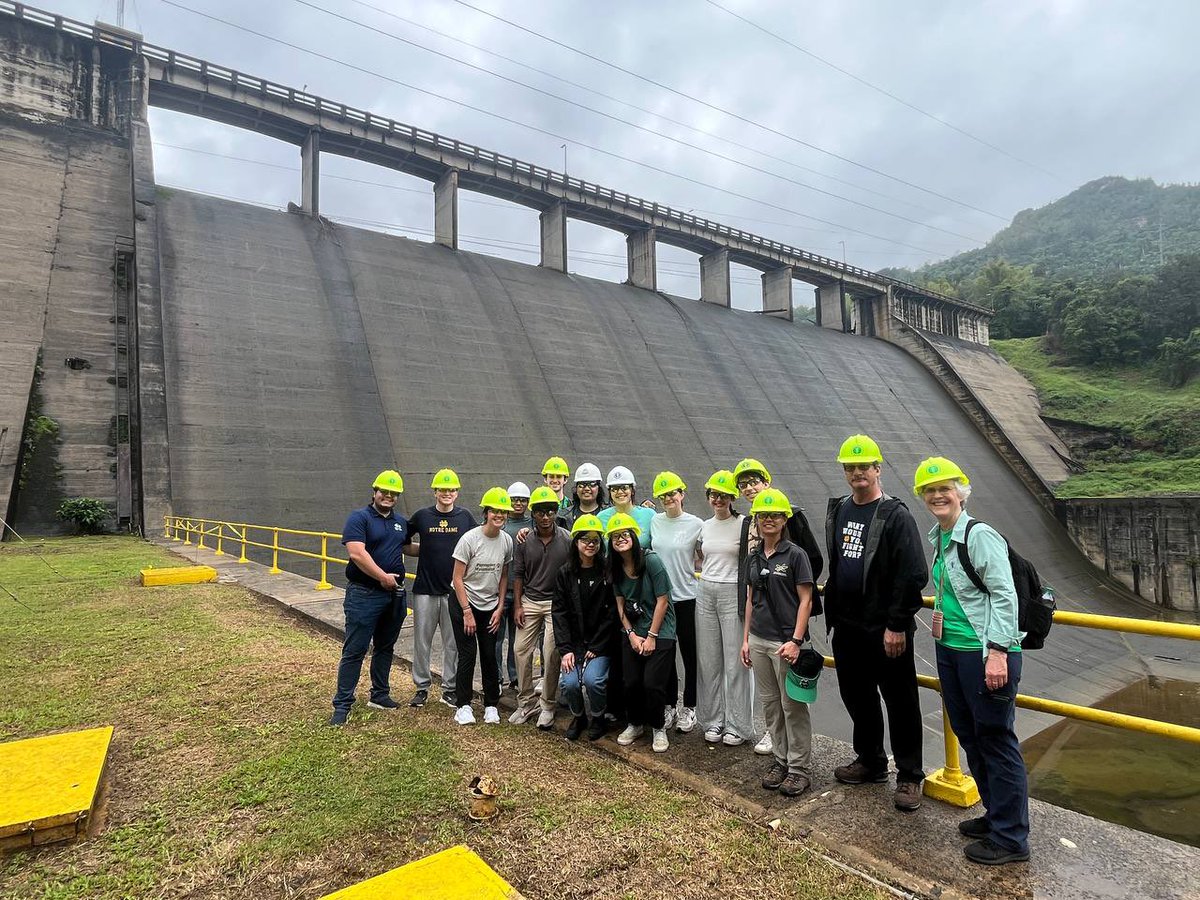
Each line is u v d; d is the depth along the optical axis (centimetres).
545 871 320
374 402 2441
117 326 2267
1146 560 4175
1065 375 6681
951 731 404
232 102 3025
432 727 512
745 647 442
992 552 331
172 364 2156
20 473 1897
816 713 1714
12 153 2461
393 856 332
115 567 1289
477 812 366
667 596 488
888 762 441
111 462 2042
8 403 1958
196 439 2050
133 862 325
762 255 5081
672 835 355
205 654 693
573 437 2861
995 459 5012
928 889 311
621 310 3825
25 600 953
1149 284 6781
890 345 5872
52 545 1656
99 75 2794
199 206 2706
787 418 3928
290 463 2139
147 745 464
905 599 379
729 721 495
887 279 5975
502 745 482
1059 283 8244
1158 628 304
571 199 4059
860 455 404
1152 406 5541
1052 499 4719
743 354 4206
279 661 673
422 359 2698
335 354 2491
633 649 488
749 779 434
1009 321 8275
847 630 409
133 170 2597
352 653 517
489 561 544
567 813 376
